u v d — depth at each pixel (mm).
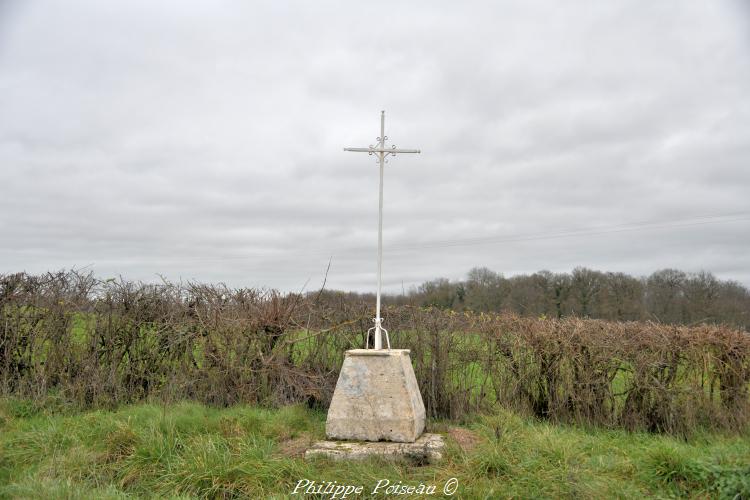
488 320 8375
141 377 8641
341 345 8562
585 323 8109
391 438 6195
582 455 5879
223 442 6148
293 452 6031
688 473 5281
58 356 8656
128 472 5648
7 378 8695
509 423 6840
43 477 5547
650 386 7477
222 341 8469
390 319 8516
